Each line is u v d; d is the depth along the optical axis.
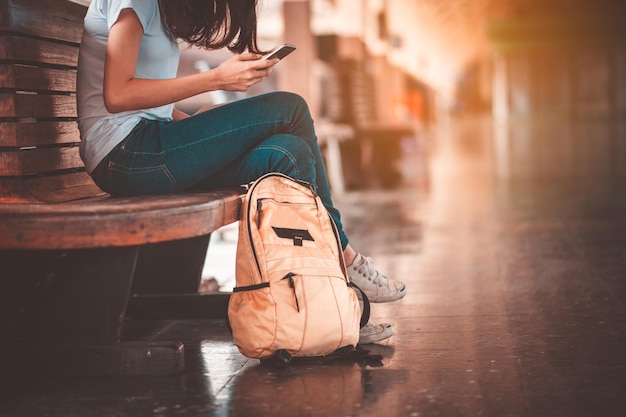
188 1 2.67
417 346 2.81
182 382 2.44
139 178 2.71
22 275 2.60
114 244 2.29
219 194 2.65
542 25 34.59
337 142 8.93
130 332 3.12
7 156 2.71
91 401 2.29
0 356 2.52
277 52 2.64
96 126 2.72
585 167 10.98
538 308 3.34
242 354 2.56
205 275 4.48
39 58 2.82
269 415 2.14
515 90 35.53
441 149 16.61
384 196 8.30
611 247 4.78
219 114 2.73
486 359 2.62
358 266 2.97
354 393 2.30
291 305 2.49
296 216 2.62
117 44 2.57
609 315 3.18
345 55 11.71
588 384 2.34
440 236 5.50
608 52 34.44
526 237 5.30
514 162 12.47
